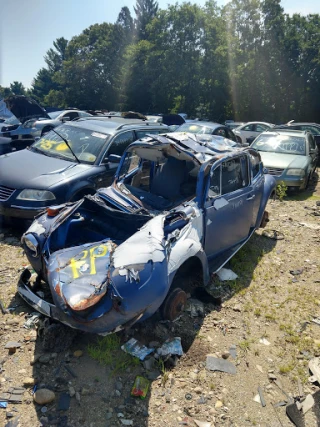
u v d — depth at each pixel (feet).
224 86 119.75
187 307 13.73
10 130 35.24
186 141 16.02
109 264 10.49
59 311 10.33
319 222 24.93
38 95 260.01
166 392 9.94
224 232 15.87
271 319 13.64
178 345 11.52
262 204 19.83
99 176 20.56
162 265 10.72
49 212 13.50
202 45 121.80
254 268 17.66
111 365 10.71
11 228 19.70
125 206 14.70
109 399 9.58
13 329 11.79
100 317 9.61
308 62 115.96
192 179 16.31
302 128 48.44
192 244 12.59
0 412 8.93
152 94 131.95
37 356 10.70
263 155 33.91
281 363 11.48
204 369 10.88
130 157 17.15
